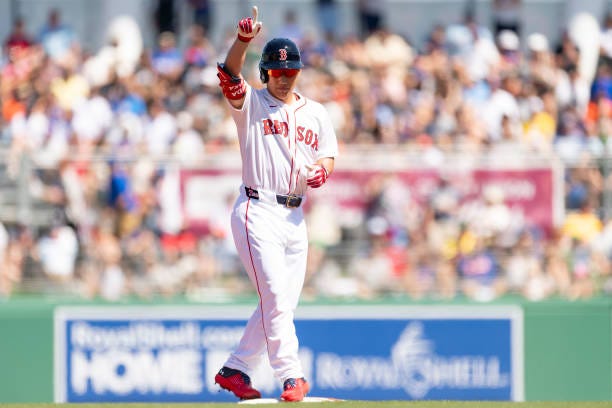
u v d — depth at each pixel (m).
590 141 51.16
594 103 55.25
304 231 25.53
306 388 25.23
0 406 24.41
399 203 45.22
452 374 44.53
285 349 24.95
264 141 24.84
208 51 54.59
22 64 53.28
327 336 44.22
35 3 60.94
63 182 44.91
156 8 61.38
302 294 44.66
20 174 44.91
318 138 25.53
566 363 45.03
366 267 44.97
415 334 44.50
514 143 50.00
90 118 49.44
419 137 49.34
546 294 45.44
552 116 52.81
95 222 44.88
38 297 44.59
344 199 45.09
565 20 62.50
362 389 44.25
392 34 55.72
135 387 44.00
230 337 44.09
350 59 54.84
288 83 24.89
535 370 44.94
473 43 56.47
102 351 44.00
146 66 52.91
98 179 44.88
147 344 44.06
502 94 52.56
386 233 45.09
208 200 44.81
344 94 51.56
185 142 48.41
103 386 44.00
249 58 51.19
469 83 53.22
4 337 44.00
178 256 44.66
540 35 61.34
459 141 49.19
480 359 44.69
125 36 57.38
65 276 44.75
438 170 45.38
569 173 45.84
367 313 44.31
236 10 62.59
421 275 45.16
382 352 44.31
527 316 44.94
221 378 25.69
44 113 50.53
